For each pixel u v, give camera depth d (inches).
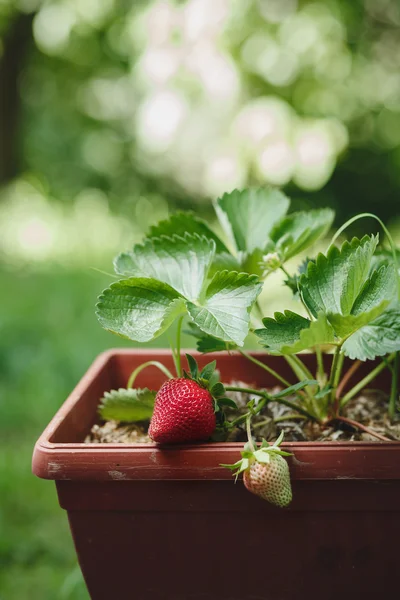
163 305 20.4
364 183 91.8
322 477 19.1
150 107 88.0
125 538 20.1
